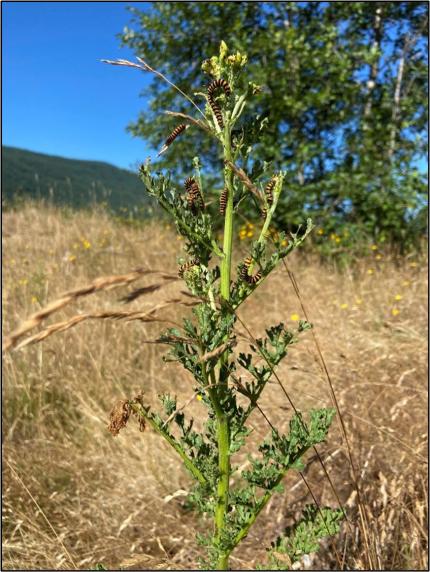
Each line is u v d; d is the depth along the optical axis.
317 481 2.96
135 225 10.41
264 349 1.57
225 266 1.53
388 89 9.88
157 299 5.60
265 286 6.41
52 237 9.38
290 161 9.04
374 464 2.89
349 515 2.50
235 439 1.56
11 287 6.50
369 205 8.81
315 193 8.95
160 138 10.61
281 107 8.90
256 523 2.86
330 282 6.97
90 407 4.01
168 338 1.35
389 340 4.29
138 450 3.46
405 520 2.61
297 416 1.60
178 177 10.15
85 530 2.83
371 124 9.62
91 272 7.39
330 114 9.49
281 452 1.59
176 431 3.61
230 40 9.73
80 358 4.74
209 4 9.77
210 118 1.58
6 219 10.73
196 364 1.50
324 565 2.48
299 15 10.21
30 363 4.68
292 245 1.54
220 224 8.91
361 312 5.17
